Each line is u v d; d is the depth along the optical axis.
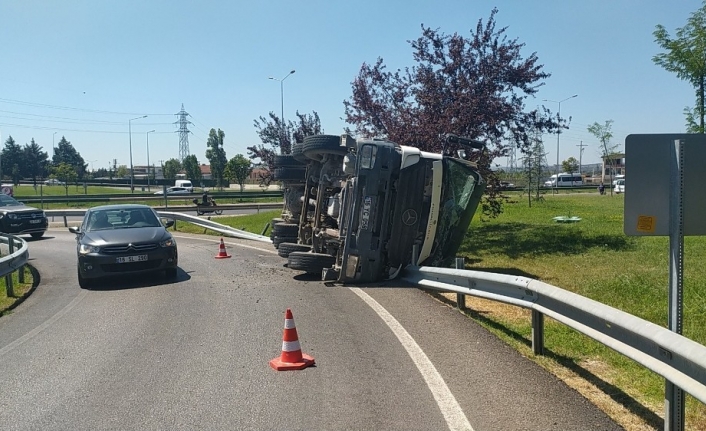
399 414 5.04
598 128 42.44
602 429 4.68
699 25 15.96
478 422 4.84
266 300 10.16
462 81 16.80
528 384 5.68
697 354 3.81
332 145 13.16
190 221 26.44
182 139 92.56
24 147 89.31
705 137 4.35
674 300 4.36
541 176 39.72
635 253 15.03
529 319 8.59
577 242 17.34
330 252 12.72
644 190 4.48
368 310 9.09
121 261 12.02
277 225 16.97
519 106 17.22
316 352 6.91
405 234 11.56
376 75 18.34
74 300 10.92
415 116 17.22
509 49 17.17
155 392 5.73
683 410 4.33
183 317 9.02
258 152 31.94
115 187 75.56
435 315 8.66
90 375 6.33
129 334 8.07
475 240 18.97
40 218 25.05
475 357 6.55
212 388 5.80
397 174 11.49
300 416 5.06
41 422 5.10
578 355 6.80
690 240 17.42
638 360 4.61
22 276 13.32
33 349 7.50
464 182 11.84
